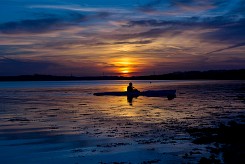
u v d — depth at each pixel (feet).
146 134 66.44
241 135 61.57
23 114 108.47
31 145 56.95
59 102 165.17
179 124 80.64
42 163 45.47
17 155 49.93
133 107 130.41
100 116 100.12
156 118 93.30
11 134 67.97
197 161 45.39
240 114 102.99
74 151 52.13
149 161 45.70
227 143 56.13
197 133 66.74
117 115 102.37
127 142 58.59
